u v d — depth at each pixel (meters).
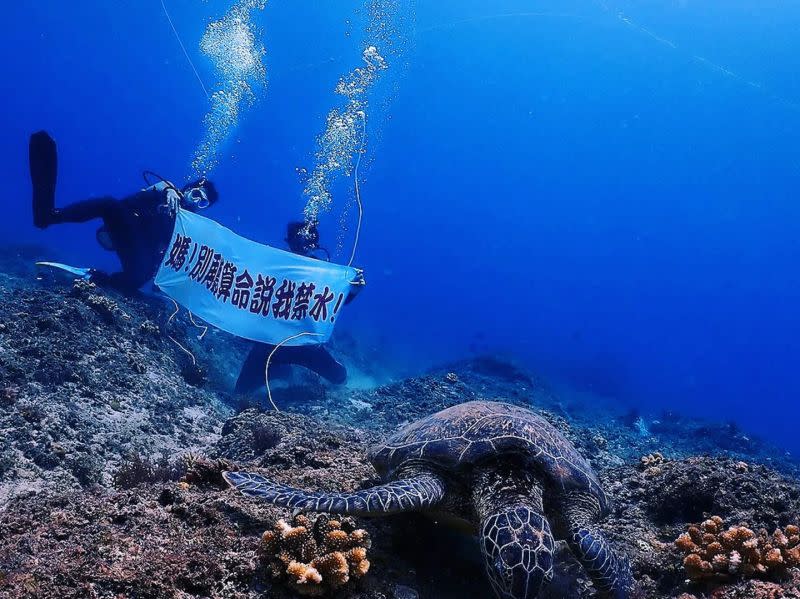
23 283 14.84
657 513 5.07
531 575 3.01
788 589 3.41
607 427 15.81
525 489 3.59
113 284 12.32
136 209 12.09
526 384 17.89
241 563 3.26
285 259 9.88
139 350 10.12
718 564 3.72
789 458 18.98
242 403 10.32
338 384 13.11
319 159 14.70
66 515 3.60
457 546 4.13
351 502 3.34
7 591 2.82
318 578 3.13
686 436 18.28
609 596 3.46
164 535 3.43
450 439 4.00
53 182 11.54
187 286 10.10
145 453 7.12
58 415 6.91
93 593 2.90
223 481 4.28
